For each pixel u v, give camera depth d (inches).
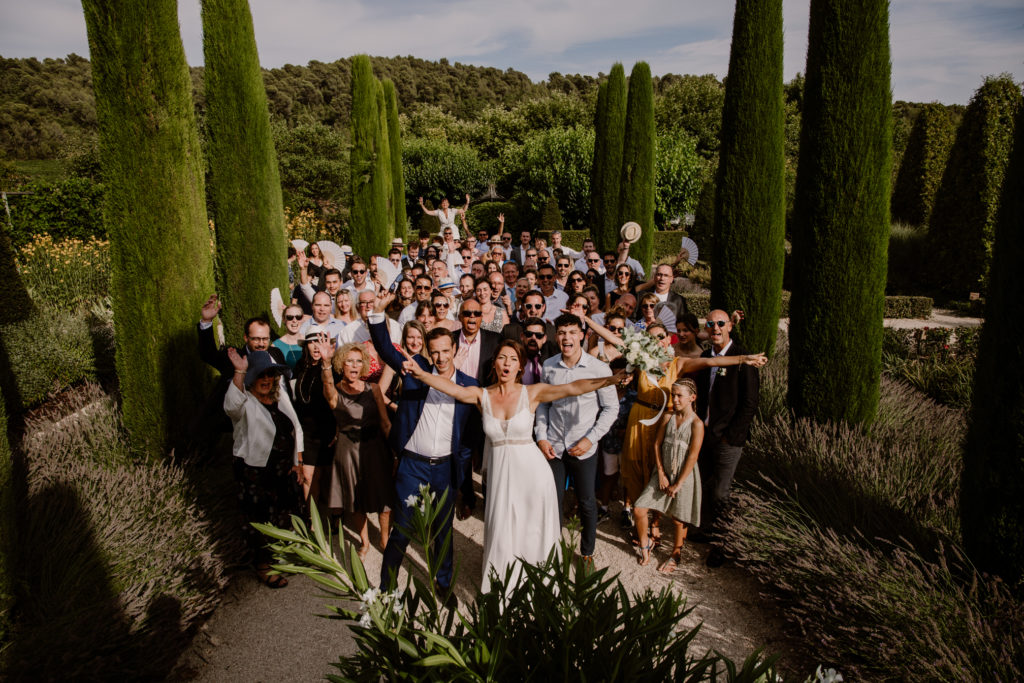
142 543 152.5
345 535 193.0
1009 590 129.6
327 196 1153.4
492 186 1341.0
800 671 133.5
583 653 78.7
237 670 136.4
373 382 182.7
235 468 162.1
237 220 247.8
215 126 241.3
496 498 150.5
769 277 263.4
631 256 486.3
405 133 1879.9
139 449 203.6
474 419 194.9
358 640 82.7
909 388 315.3
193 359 206.5
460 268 447.5
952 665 110.3
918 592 128.9
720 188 264.2
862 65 207.6
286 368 164.1
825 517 169.0
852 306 220.2
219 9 235.1
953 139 773.3
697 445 164.9
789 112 1828.2
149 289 195.8
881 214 215.6
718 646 143.8
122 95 187.0
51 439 201.0
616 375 144.4
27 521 146.9
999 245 130.4
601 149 486.3
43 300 441.1
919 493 181.0
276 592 166.2
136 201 191.6
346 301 235.9
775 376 282.0
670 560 176.4
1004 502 130.0
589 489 171.8
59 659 117.9
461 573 173.8
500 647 75.5
